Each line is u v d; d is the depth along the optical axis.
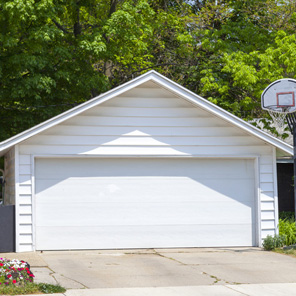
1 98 20.36
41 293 8.75
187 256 12.98
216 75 23.58
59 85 21.98
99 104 13.98
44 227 13.84
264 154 14.92
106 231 14.13
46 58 20.23
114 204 14.23
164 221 14.44
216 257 12.82
